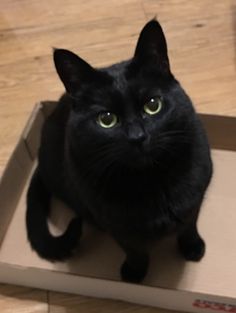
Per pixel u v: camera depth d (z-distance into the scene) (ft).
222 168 1.97
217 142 2.01
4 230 1.87
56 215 1.93
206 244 1.76
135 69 1.27
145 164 1.32
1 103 2.52
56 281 1.77
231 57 2.55
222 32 2.68
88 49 2.73
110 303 1.81
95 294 1.81
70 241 1.74
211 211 1.85
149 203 1.39
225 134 1.95
